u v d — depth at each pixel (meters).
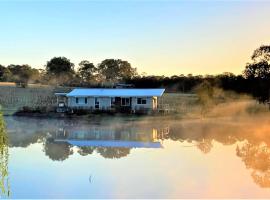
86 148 21.97
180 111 46.88
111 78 132.12
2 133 7.04
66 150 21.03
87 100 47.38
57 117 43.59
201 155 19.39
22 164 16.52
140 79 84.25
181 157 18.67
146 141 25.61
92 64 130.75
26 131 31.05
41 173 14.67
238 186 12.70
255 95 58.22
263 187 12.60
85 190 12.12
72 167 15.90
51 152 20.22
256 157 18.67
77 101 47.72
